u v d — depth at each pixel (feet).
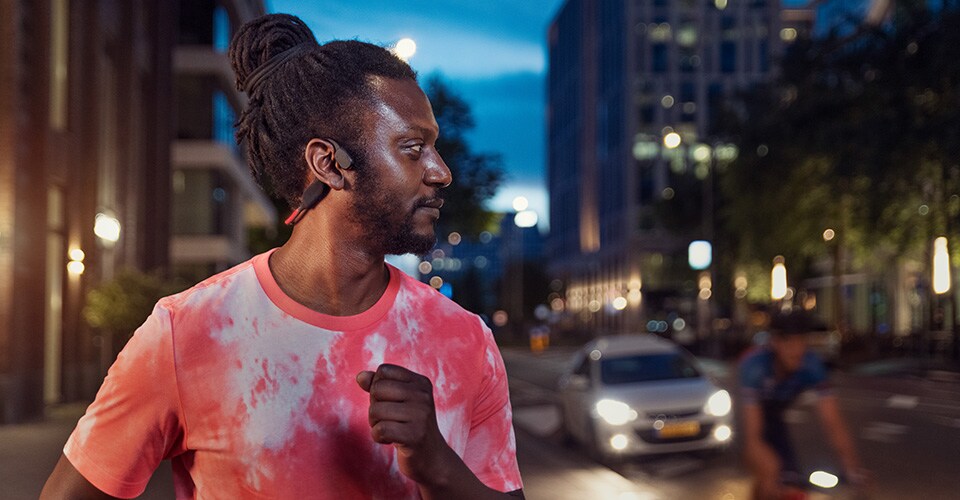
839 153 98.89
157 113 90.22
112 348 72.69
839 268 131.44
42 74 54.95
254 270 4.77
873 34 100.99
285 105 4.75
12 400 50.67
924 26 96.27
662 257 307.37
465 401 5.00
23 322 52.37
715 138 142.41
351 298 4.81
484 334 5.24
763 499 16.08
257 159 5.00
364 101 4.66
